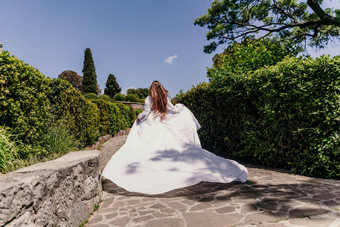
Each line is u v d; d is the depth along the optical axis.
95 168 2.79
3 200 1.34
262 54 6.10
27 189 1.50
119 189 3.46
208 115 6.47
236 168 3.16
